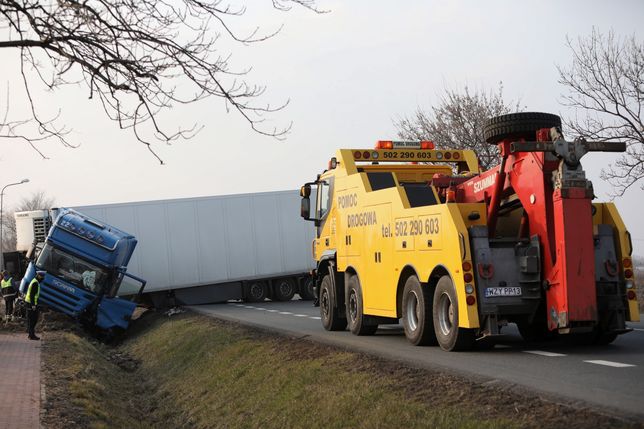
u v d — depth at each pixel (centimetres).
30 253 2602
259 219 3338
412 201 1259
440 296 1117
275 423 931
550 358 980
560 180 1003
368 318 1402
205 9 766
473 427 648
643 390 716
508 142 1098
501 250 1055
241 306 2967
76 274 2356
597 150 1009
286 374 1096
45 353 1642
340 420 819
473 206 1096
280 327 1698
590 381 778
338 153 1534
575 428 594
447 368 908
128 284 3080
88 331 2467
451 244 1065
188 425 1163
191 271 3198
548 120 1070
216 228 3256
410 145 1531
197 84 780
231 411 1094
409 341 1234
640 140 2109
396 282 1247
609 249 1045
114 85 768
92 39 755
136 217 3130
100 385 1322
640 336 1234
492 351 1085
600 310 1042
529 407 673
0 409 983
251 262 3303
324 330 1593
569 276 992
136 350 2166
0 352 1648
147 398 1448
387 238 1282
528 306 1052
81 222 2378
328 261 1616
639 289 2597
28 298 1981
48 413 977
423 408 741
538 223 1043
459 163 1564
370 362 1005
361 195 1405
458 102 3075
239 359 1356
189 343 1753
